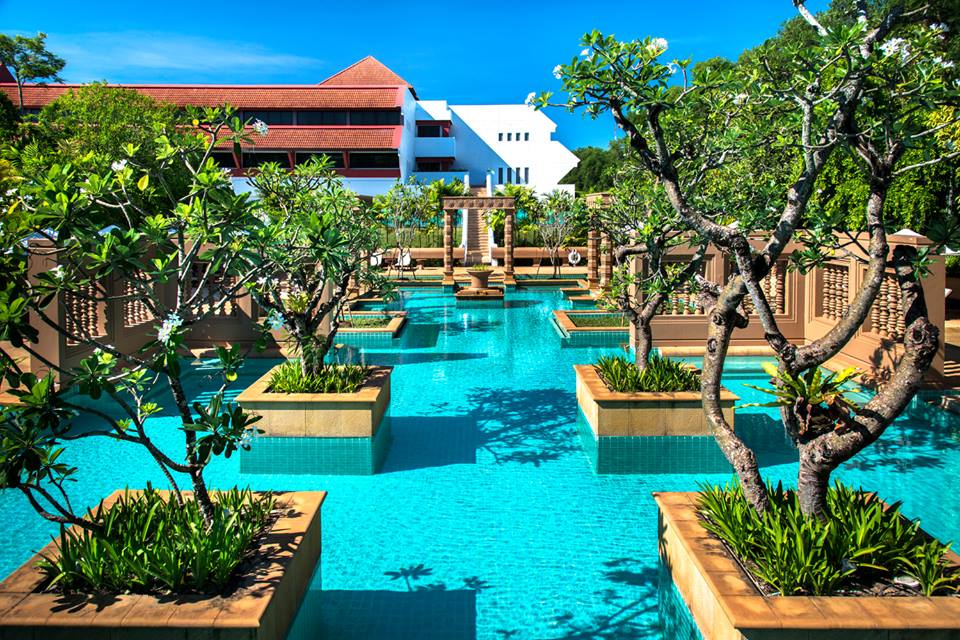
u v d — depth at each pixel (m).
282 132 44.19
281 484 7.40
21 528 6.29
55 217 3.91
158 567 3.83
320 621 4.79
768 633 3.55
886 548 4.10
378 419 8.04
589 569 5.54
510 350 14.67
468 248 39.19
